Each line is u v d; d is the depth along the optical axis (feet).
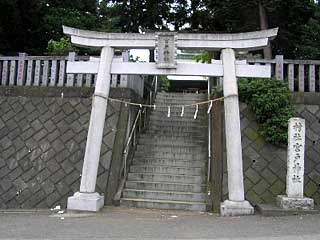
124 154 34.30
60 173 33.12
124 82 37.96
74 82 39.63
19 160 34.58
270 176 31.53
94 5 70.33
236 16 53.47
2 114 38.47
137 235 20.02
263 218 25.23
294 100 35.86
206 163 35.65
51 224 23.21
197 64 29.76
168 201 30.91
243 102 35.83
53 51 47.73
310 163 32.27
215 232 20.81
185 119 44.75
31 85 40.19
